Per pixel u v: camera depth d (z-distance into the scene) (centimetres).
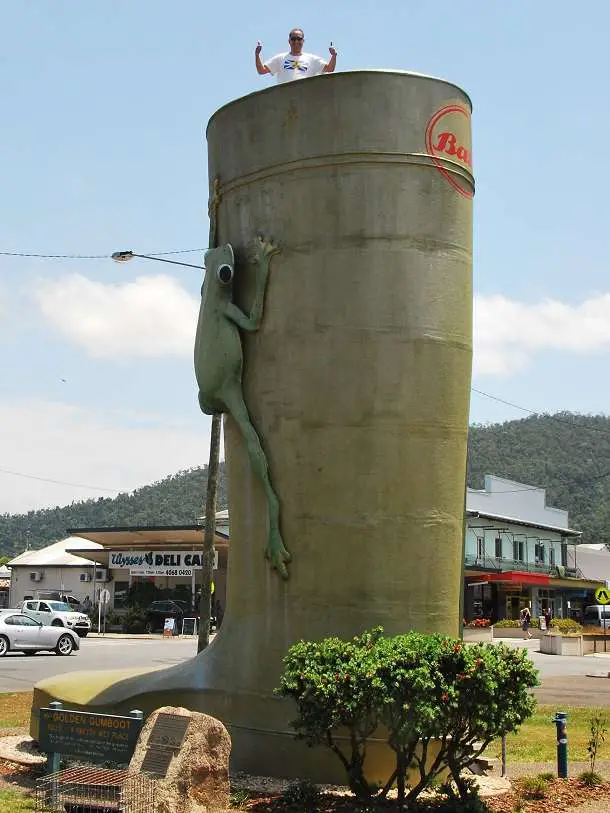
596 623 6269
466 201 1029
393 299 967
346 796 871
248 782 932
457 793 879
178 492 19025
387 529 945
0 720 1439
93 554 5238
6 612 3052
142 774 783
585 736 1398
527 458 14512
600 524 11194
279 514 982
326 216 983
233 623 1032
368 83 984
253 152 1038
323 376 970
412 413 961
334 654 813
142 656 2931
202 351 1059
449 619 968
